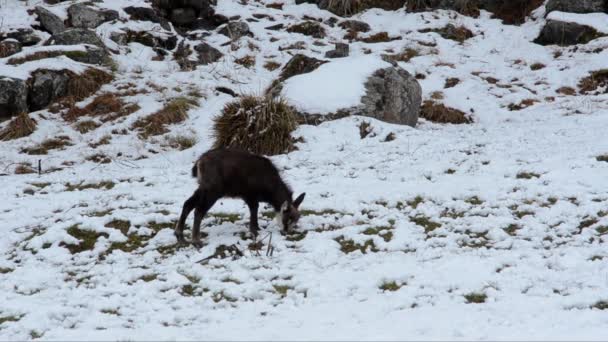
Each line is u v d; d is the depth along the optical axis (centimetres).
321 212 2494
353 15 5756
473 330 1565
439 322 1625
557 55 5031
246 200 2266
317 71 3975
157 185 2889
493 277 1914
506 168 2852
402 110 3916
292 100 3750
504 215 2378
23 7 5084
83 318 1739
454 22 5538
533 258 2031
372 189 2684
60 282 1998
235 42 5109
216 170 2186
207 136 3756
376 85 3831
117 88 4259
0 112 3909
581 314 1650
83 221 2422
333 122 3619
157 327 1669
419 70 4875
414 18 5622
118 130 3834
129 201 2633
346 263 2077
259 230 2362
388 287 1908
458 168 2920
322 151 3325
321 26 5447
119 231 2356
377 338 1527
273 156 3334
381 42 5344
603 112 3953
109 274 2038
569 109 4172
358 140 3462
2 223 2484
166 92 4228
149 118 3953
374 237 2250
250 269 2048
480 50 5247
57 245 2278
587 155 2912
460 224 2333
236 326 1662
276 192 2267
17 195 2856
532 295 1800
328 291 1880
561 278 1891
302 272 2005
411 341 1504
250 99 3519
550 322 1606
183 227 2230
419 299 1806
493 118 4247
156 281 1956
